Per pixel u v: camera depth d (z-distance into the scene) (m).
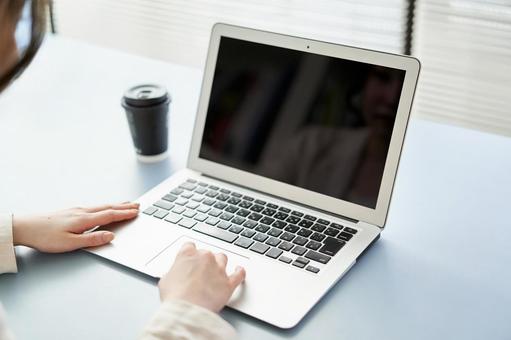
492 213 1.04
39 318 0.85
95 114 1.40
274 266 0.92
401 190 1.12
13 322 0.84
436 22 1.73
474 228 1.01
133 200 1.10
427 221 1.03
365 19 1.83
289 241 0.97
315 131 1.05
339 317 0.84
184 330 0.77
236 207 1.05
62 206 1.08
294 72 1.08
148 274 0.91
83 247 0.97
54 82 1.54
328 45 1.05
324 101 1.05
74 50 1.70
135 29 2.27
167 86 1.51
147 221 1.03
